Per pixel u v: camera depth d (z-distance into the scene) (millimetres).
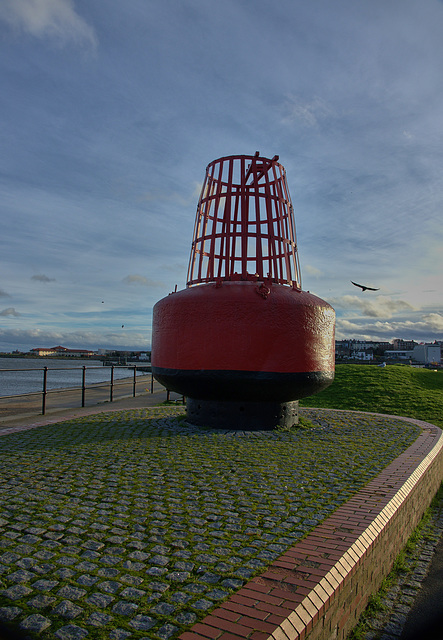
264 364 7473
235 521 3859
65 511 4000
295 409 8641
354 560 3283
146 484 4848
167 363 8062
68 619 2414
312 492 4695
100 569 2965
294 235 9203
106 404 13680
